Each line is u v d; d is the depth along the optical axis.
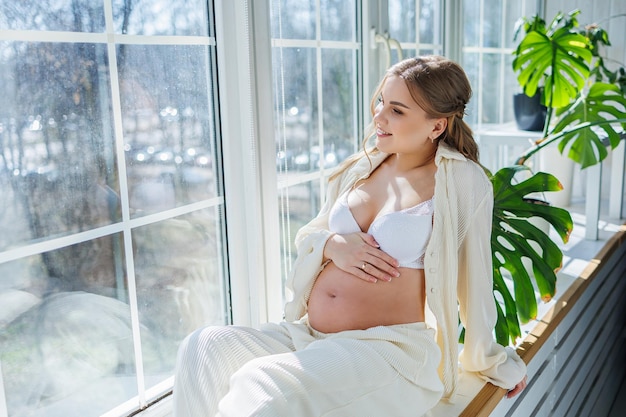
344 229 1.61
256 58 1.77
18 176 1.30
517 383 1.82
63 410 1.45
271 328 1.56
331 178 1.76
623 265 3.52
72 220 1.41
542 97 2.94
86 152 1.42
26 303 1.35
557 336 2.34
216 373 1.36
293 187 2.03
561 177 3.79
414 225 1.51
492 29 3.29
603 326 3.13
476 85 3.18
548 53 2.72
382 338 1.44
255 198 1.81
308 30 2.02
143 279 1.59
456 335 1.62
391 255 1.52
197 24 1.66
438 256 1.53
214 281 1.80
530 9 3.74
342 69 2.21
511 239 2.03
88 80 1.41
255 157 1.80
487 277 1.65
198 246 1.74
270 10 1.84
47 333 1.40
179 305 1.70
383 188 1.62
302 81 2.02
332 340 1.40
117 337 1.55
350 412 1.33
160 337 1.66
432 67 1.51
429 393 1.49
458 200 1.58
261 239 1.87
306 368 1.28
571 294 2.51
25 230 1.33
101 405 1.53
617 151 3.55
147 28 1.53
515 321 1.97
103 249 1.49
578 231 3.40
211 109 1.73
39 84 1.32
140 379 1.62
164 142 1.60
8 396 1.34
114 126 1.48
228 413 1.22
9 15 1.25
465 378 1.81
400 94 1.51
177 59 1.61
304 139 2.05
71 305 1.44
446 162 1.57
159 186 1.60
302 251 1.61
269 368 1.26
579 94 2.86
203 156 1.72
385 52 2.39
